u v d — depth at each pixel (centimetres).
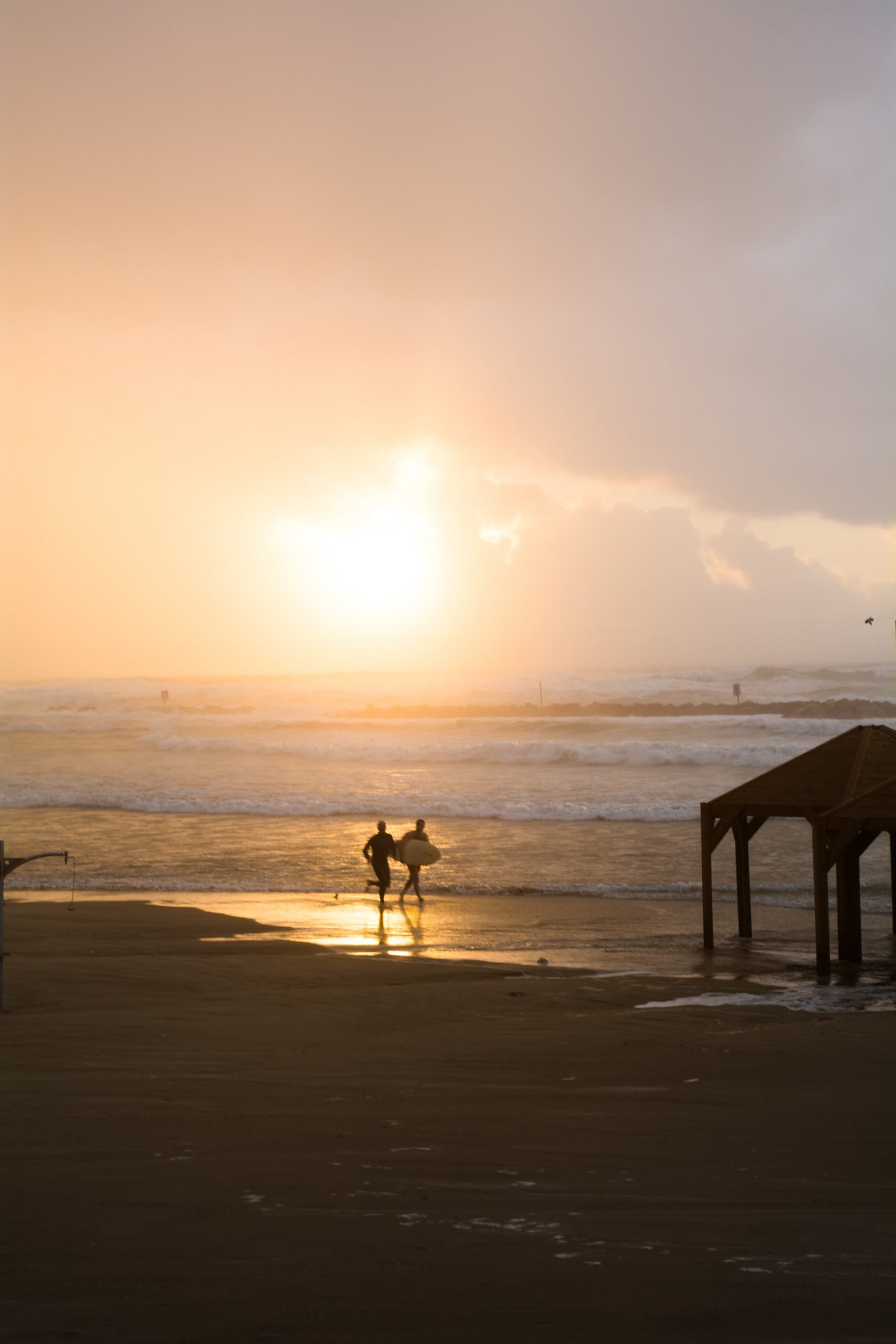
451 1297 331
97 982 1159
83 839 2598
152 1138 518
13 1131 529
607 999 1135
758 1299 334
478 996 1127
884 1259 371
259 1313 317
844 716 6962
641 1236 392
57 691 12638
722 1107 628
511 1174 470
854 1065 763
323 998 1102
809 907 1817
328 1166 475
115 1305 321
